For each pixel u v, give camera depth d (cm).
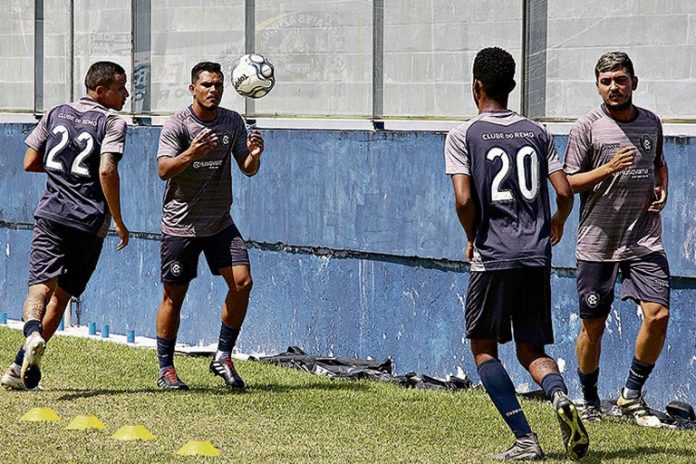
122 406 3200
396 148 3903
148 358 4025
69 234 3341
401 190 3900
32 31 5225
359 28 4109
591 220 3066
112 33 4881
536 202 2597
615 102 2980
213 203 3431
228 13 4500
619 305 3453
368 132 3984
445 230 3784
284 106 4353
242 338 4412
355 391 3484
